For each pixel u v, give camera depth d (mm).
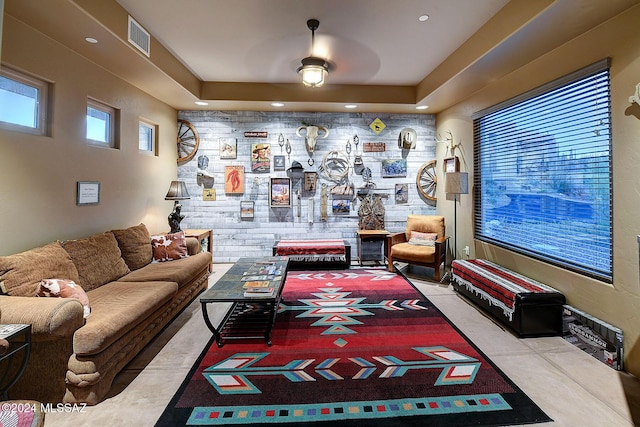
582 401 1945
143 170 4223
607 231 2496
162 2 2680
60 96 2814
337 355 2480
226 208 5418
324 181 5480
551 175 3045
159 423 1766
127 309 2238
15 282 2066
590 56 2557
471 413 1838
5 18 2314
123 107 3750
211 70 4258
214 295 2580
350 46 3518
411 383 2119
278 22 3006
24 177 2496
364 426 1742
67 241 2738
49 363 1888
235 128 5367
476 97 4246
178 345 2648
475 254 4320
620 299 2320
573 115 2773
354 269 5043
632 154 2254
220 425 1751
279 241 5234
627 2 2182
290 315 3260
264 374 2229
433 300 3689
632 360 2229
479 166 4258
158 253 3678
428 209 5523
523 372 2250
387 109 5230
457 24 3041
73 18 2396
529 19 2439
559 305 2785
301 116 5430
